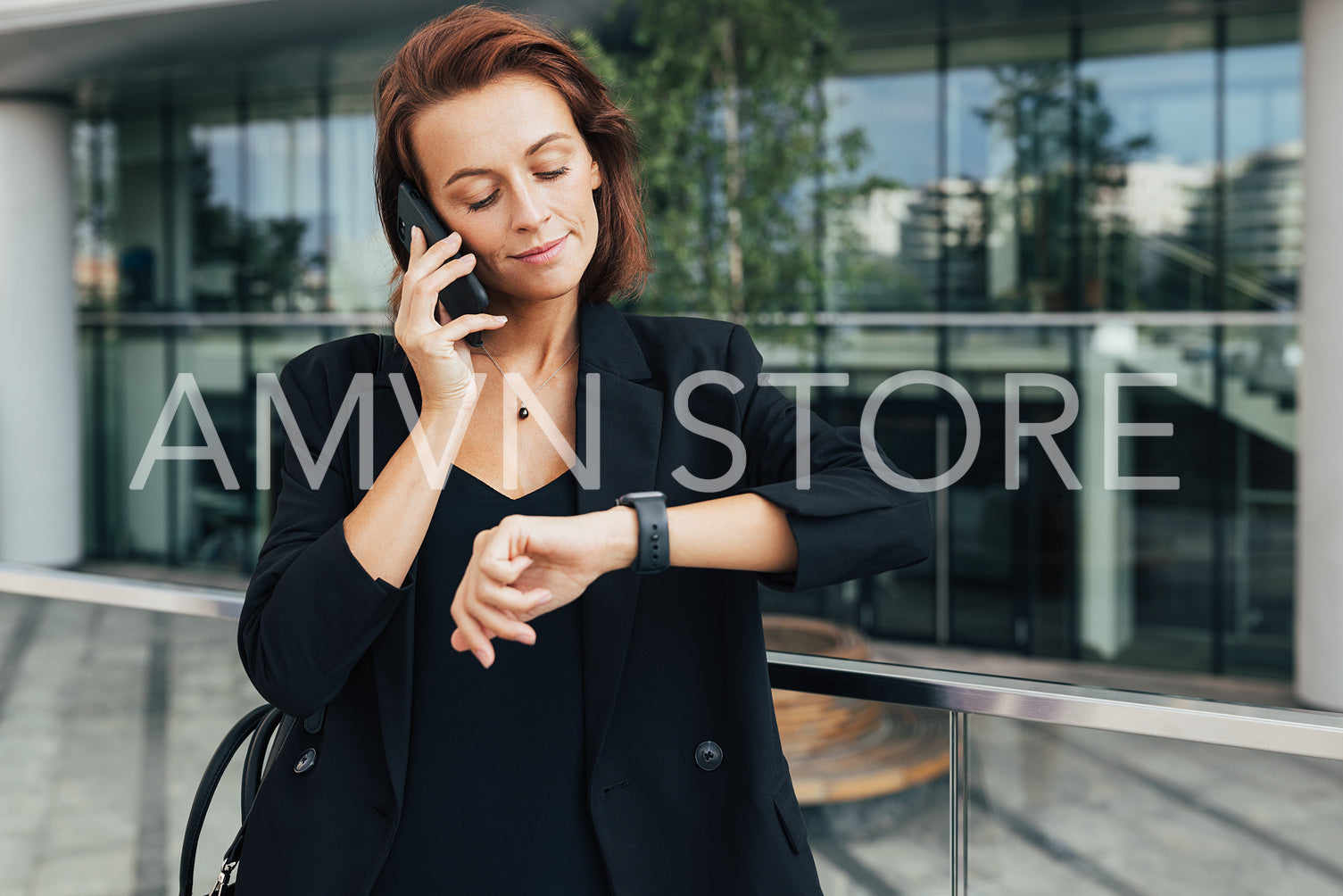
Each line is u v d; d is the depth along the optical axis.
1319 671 7.42
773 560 0.94
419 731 1.07
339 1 8.79
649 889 1.06
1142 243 9.09
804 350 7.43
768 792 1.06
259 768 1.44
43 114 11.71
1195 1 8.55
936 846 1.44
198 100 12.13
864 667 1.48
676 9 6.93
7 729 2.14
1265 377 8.83
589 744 1.06
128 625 2.06
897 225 9.62
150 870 2.01
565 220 1.02
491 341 1.15
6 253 11.72
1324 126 7.21
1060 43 9.13
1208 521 8.99
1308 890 1.27
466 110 0.98
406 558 0.98
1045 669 9.04
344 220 11.75
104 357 12.74
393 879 1.07
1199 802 1.33
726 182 7.00
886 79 9.58
